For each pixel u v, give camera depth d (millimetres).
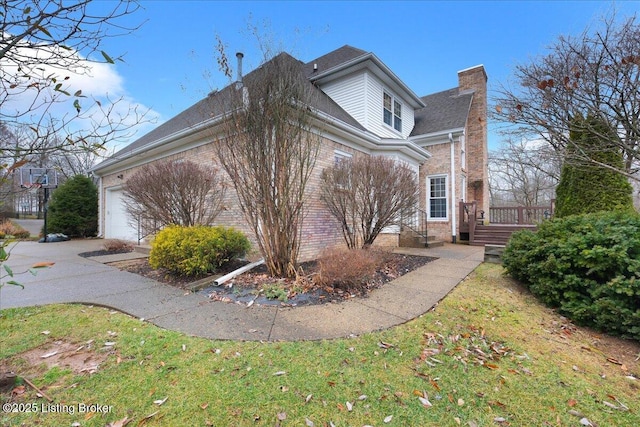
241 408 1980
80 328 3141
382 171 7023
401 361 2604
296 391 2166
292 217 5105
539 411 2053
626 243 3533
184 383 2221
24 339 2885
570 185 6059
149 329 3121
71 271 5926
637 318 3111
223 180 7133
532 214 13195
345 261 4680
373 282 5023
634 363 2791
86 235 13875
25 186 2094
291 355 2635
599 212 4750
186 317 3479
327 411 1984
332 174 7102
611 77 3621
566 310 3771
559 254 4168
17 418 1854
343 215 7105
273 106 4738
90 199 14000
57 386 2156
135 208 9070
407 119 12742
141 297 4219
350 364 2527
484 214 13109
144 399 2041
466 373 2465
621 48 3650
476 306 4027
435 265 6625
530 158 5168
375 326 3277
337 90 10875
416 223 11102
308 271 5785
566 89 3699
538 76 4195
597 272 3711
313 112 5297
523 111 4328
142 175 7223
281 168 4902
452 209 11594
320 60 12539
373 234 7172
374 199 7012
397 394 2174
